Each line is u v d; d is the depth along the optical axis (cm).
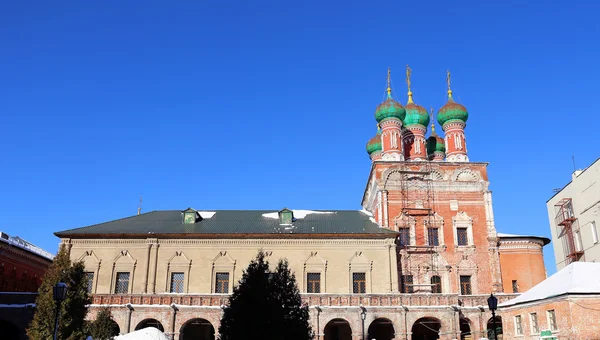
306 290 4744
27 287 5581
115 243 4862
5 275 5069
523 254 5266
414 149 5925
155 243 4838
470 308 4412
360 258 4831
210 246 4847
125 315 4128
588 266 3600
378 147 6353
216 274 4797
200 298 4247
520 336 3766
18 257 5347
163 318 4147
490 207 5334
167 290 4719
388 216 5259
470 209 5325
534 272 5216
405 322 4181
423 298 4306
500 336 4509
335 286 4753
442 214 5291
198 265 4794
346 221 5222
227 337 2444
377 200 5434
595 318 3172
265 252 4828
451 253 5153
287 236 4850
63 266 3147
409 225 5241
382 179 5384
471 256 5162
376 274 4791
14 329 4441
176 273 4797
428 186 5378
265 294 2475
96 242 4866
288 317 2458
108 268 4784
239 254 4831
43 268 5953
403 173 5384
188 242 4856
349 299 4269
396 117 5734
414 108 6062
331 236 4847
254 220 5253
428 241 5209
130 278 4747
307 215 5412
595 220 5397
